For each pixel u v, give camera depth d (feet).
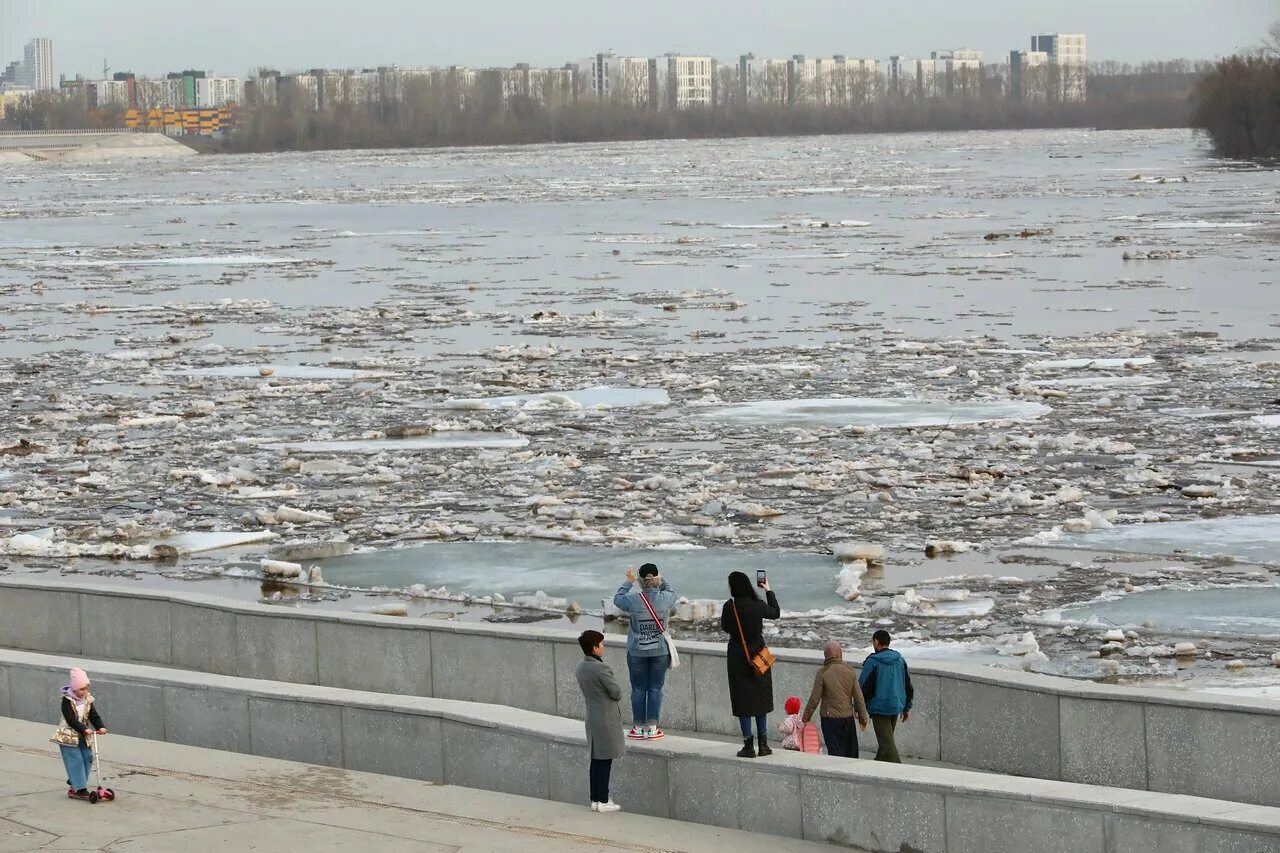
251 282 331.77
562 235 437.17
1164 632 85.30
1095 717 61.16
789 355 207.31
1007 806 50.31
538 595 96.48
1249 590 93.56
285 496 130.93
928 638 85.51
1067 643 83.97
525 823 55.77
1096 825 48.93
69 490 136.26
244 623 78.89
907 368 193.47
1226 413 156.97
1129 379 179.93
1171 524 111.34
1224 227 396.16
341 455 148.87
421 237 444.55
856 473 131.85
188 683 66.23
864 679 60.59
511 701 72.79
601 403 172.76
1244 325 225.97
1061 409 161.89
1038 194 565.53
